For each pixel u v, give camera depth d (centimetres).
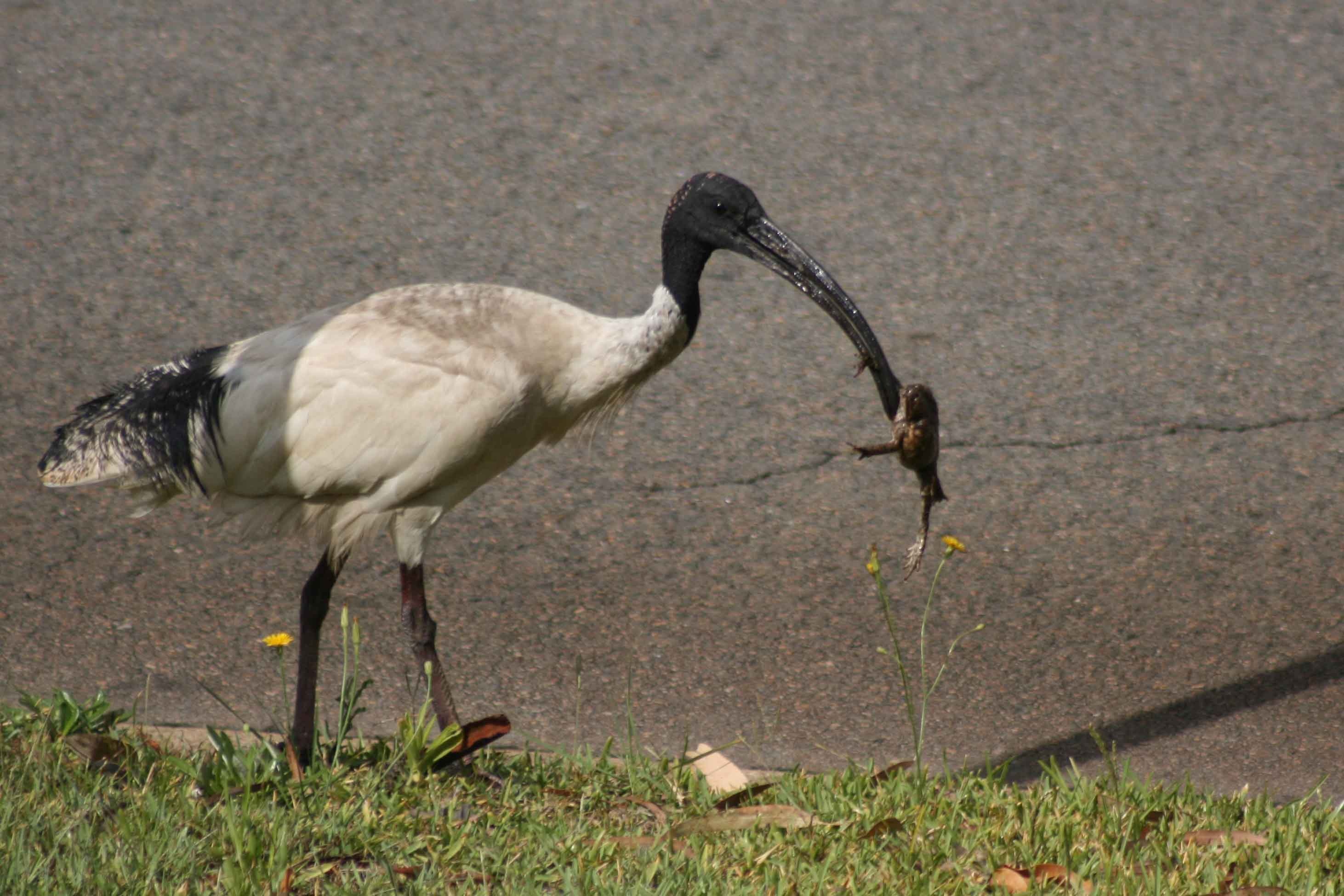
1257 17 1856
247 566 1034
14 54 1730
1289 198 1534
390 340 800
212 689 899
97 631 950
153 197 1499
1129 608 1002
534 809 755
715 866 691
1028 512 1113
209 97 1669
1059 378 1276
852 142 1616
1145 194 1538
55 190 1503
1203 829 740
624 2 1870
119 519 1075
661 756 820
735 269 1436
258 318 1332
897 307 1370
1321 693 911
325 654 942
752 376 1278
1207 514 1109
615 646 959
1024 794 777
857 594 1020
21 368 1245
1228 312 1366
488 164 1572
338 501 819
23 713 811
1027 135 1631
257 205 1494
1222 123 1658
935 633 977
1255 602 1009
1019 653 956
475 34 1802
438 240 1453
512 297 833
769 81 1719
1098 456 1179
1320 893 671
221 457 807
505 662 938
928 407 796
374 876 672
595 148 1603
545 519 1099
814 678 927
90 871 647
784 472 1161
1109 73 1741
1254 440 1198
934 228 1484
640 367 850
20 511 1077
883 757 849
